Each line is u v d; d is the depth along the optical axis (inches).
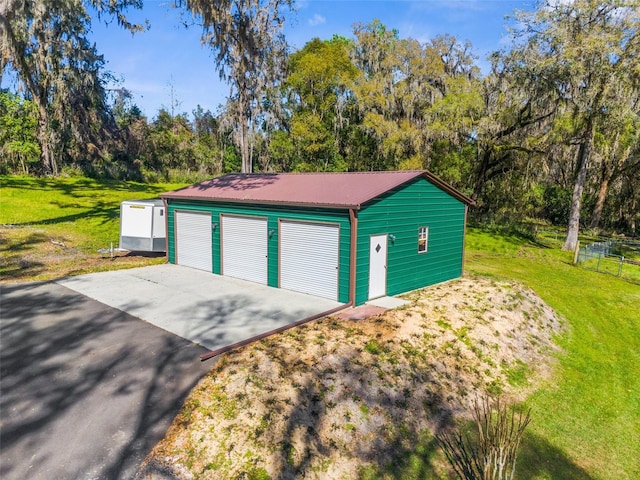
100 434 195.9
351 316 350.3
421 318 351.6
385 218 398.3
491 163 1046.4
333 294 387.5
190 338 292.8
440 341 321.7
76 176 1210.0
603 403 284.4
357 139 1116.5
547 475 212.4
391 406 244.1
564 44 685.3
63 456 181.3
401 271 427.5
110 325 313.7
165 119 1829.5
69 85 1034.7
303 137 1071.0
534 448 231.6
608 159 941.2
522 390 289.7
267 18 956.0
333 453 207.0
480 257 709.9
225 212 477.4
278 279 430.9
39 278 436.5
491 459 186.5
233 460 192.1
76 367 249.9
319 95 1094.4
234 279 470.0
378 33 1224.8
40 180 1056.8
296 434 211.0
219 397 227.5
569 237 802.2
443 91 1047.6
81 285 418.6
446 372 288.2
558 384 303.0
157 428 203.2
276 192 449.1
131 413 211.5
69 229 664.4
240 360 262.2
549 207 1277.1
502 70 898.1
